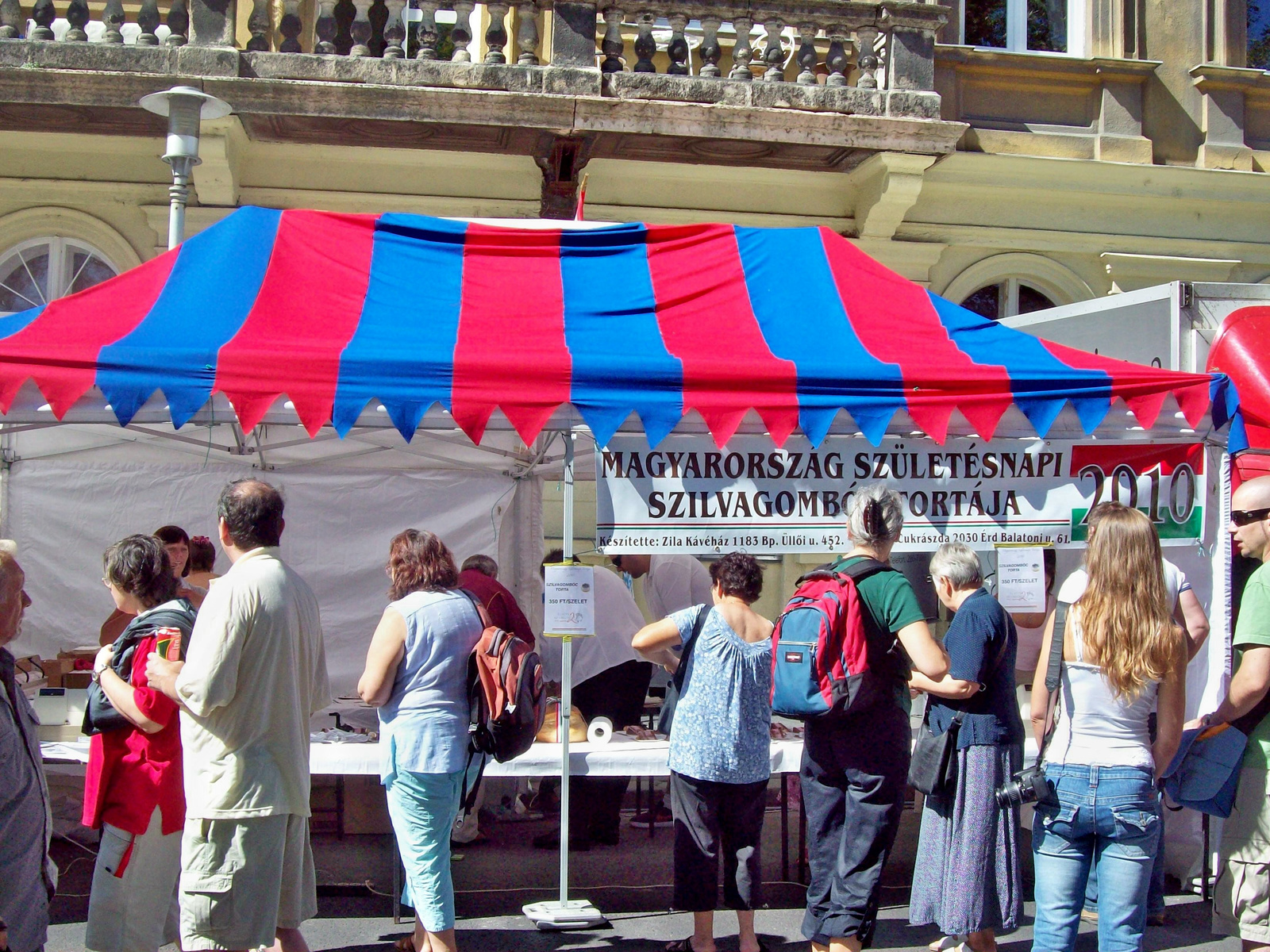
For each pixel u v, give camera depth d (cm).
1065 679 376
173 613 405
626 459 494
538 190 993
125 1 955
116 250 955
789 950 496
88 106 859
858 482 511
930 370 489
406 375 456
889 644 423
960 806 449
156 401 462
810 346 511
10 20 879
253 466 805
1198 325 628
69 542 783
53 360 447
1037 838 376
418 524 830
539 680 433
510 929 519
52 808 633
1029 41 1107
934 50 996
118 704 393
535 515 848
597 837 661
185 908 370
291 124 898
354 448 782
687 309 541
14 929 367
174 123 658
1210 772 441
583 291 548
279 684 381
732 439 502
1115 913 359
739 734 469
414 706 421
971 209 1059
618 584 689
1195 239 1087
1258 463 598
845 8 955
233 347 455
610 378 465
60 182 941
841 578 426
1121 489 532
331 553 820
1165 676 367
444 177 982
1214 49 1098
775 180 1019
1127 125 1080
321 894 564
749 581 479
